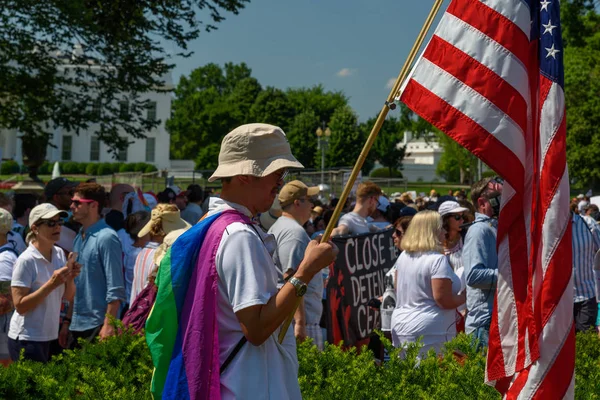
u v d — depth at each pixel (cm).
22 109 1827
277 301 262
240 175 280
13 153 6838
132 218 721
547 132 374
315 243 279
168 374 268
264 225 734
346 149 7256
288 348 293
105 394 406
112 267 591
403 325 543
